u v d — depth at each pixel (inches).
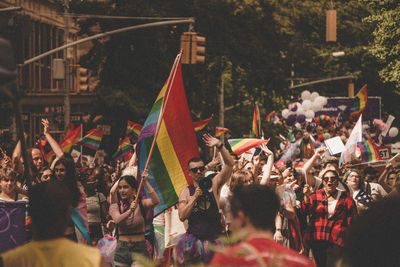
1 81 146.0
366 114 1499.8
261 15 1556.3
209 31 1517.0
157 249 441.1
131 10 1416.1
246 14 1546.5
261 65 1606.8
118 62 1449.3
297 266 147.5
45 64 2413.9
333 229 415.8
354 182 460.4
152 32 1424.7
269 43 1614.2
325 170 424.2
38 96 2257.6
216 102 1628.9
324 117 1090.7
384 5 1435.8
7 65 145.2
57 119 1444.4
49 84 2466.8
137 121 1412.4
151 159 389.7
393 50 1413.6
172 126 390.9
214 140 344.2
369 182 518.6
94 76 1521.9
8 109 1061.1
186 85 1499.8
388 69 1449.3
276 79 1628.9
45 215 166.9
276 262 146.5
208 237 338.3
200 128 642.8
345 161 614.2
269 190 164.6
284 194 441.7
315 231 420.8
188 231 342.6
